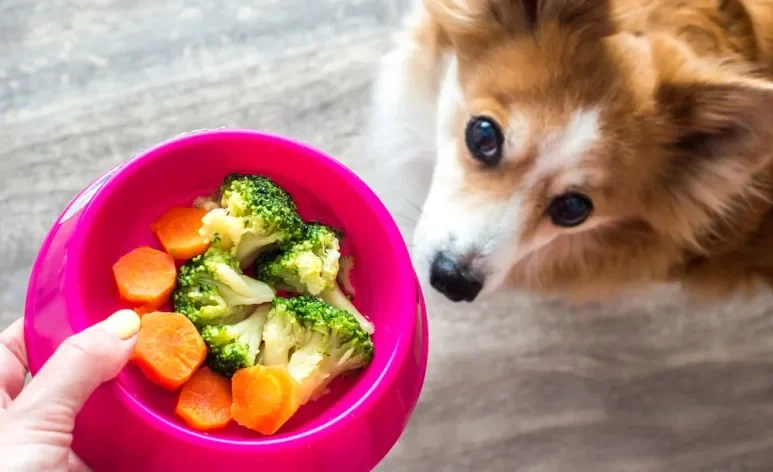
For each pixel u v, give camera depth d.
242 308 0.53
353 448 0.50
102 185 0.51
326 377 0.51
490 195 0.54
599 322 0.68
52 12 0.68
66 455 0.46
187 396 0.50
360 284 0.55
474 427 0.65
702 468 0.66
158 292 0.51
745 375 0.68
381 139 0.64
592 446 0.65
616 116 0.52
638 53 0.51
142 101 0.67
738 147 0.52
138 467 0.49
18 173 0.65
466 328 0.66
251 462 0.48
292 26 0.69
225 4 0.69
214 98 0.67
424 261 0.56
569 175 0.53
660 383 0.67
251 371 0.50
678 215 0.57
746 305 0.69
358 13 0.70
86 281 0.50
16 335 0.54
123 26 0.68
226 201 0.53
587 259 0.62
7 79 0.66
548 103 0.52
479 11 0.53
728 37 0.53
